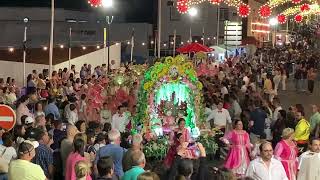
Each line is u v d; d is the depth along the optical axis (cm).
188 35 6544
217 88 2514
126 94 2100
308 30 9638
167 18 6531
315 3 6656
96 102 2031
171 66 1689
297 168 1216
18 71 3059
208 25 6569
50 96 2047
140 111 1684
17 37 4797
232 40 4884
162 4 6531
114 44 4125
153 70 1688
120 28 5731
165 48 6316
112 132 1065
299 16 6375
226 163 1478
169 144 1623
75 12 6241
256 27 7494
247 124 1780
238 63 4094
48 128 1307
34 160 1016
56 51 3975
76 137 991
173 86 1695
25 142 861
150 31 5816
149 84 1683
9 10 5422
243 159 1463
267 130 1802
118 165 1031
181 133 1324
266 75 3425
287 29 9025
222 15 6538
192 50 3381
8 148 1027
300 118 1669
